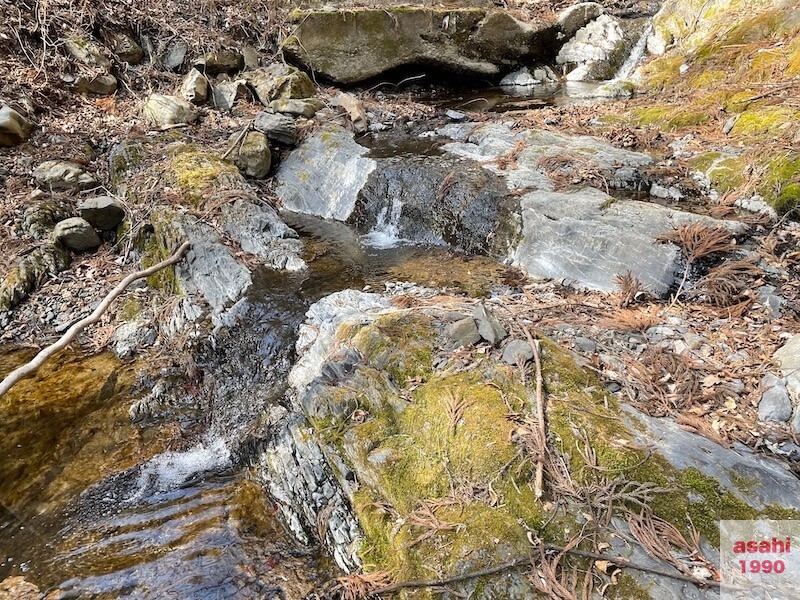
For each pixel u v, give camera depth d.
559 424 3.16
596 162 6.43
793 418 3.21
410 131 8.73
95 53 8.52
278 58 10.14
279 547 3.53
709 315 4.36
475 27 10.75
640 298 4.79
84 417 4.67
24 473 4.16
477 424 3.24
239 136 7.53
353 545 3.21
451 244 6.43
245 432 4.31
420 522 2.96
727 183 5.73
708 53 8.78
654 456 2.95
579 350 3.92
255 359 4.90
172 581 3.35
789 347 3.70
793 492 2.79
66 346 5.48
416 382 3.74
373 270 5.93
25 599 3.25
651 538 2.63
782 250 4.81
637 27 11.84
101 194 7.16
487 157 7.18
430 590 2.67
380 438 3.45
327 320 4.82
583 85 11.03
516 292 5.25
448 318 4.18
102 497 3.98
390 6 10.46
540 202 5.85
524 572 2.61
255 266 5.93
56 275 6.29
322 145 7.83
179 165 7.00
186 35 9.51
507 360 3.66
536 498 2.85
